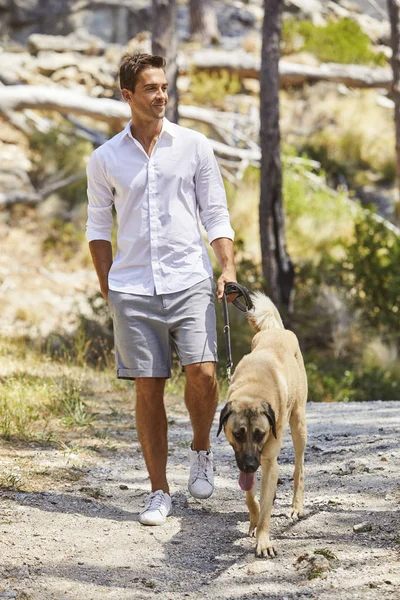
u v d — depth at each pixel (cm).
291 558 571
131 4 3888
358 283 2156
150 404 669
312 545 590
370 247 2136
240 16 3978
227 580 544
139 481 780
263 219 2067
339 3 4191
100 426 995
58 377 1255
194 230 667
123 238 662
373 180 2977
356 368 1933
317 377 1730
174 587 537
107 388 1260
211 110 3091
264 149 2064
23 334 1925
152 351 659
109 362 1506
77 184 2675
